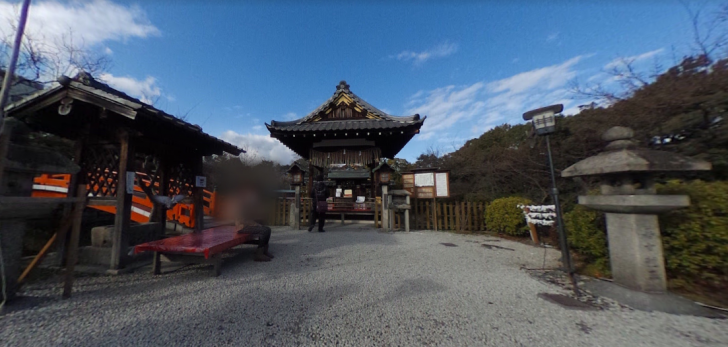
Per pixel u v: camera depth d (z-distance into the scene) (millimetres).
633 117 4973
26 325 2336
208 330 2285
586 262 4164
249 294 3100
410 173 8938
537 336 2223
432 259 4750
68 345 2039
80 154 4367
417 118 8180
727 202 2779
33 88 6648
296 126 8836
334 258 4793
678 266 3029
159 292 3143
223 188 5184
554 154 7484
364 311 2680
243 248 5598
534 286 3400
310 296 3051
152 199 4840
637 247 2914
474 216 8000
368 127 8242
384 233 7660
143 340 2121
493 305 2836
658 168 2652
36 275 3705
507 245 6020
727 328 2309
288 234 7441
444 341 2154
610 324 2412
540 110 3830
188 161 5715
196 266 4285
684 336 2199
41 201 2746
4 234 2760
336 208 10195
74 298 2949
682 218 2990
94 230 4242
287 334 2240
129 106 3592
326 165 9617
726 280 2791
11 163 2602
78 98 3697
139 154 4840
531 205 6574
